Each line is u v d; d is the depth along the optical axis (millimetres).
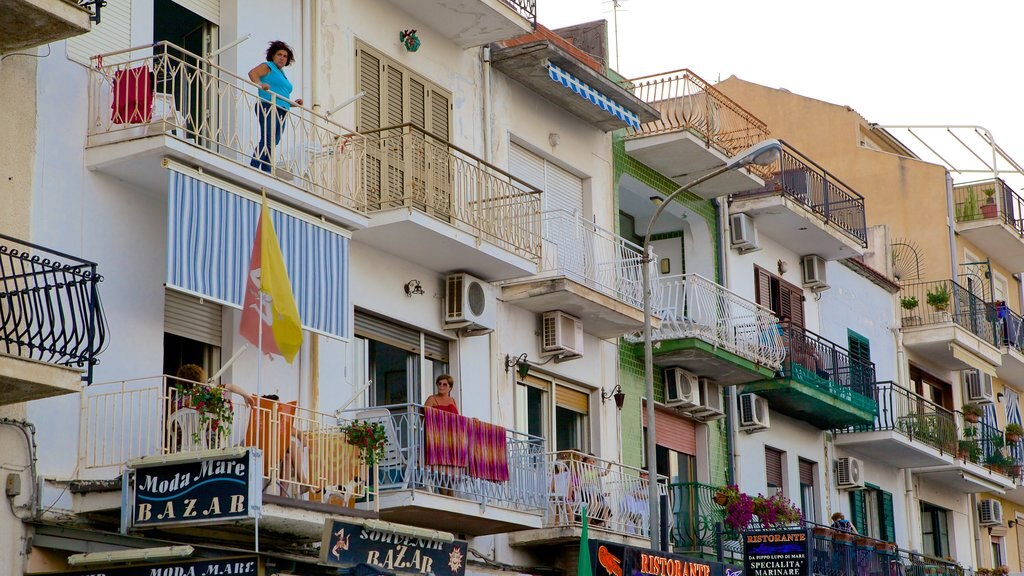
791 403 29250
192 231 15805
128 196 16203
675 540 24891
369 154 19656
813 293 32062
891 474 33938
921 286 36500
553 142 23922
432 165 19500
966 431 35844
